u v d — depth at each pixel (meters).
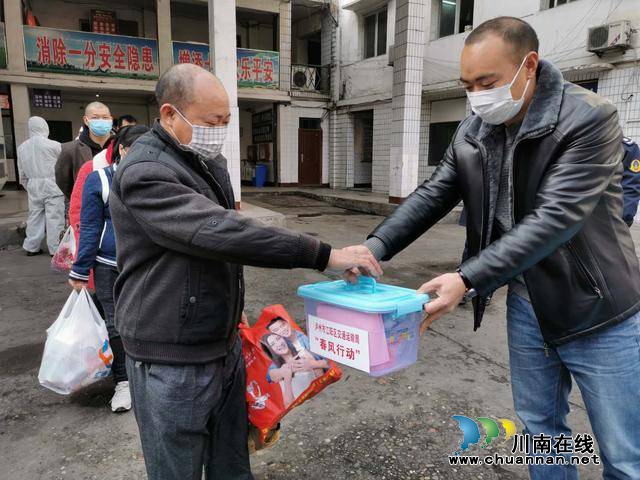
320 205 12.08
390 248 1.72
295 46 16.53
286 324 1.65
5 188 12.12
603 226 1.40
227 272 1.38
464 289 1.33
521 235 1.30
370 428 2.38
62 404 2.61
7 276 5.02
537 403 1.65
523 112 1.46
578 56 8.91
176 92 1.29
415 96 9.87
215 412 1.56
